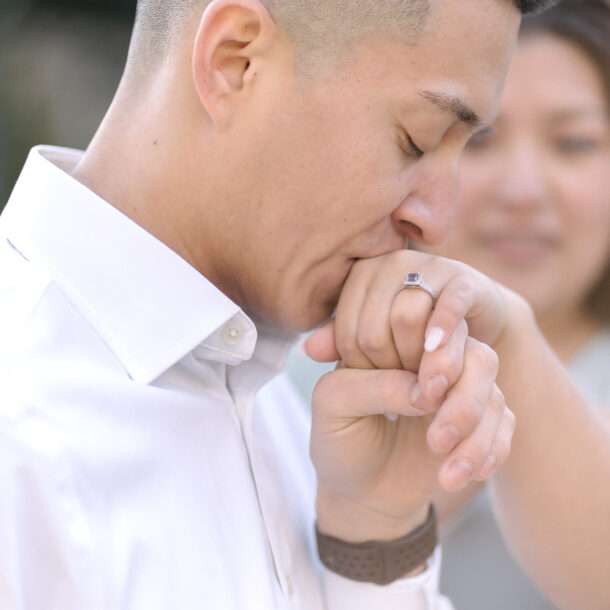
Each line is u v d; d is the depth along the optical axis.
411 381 1.08
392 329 1.08
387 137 1.06
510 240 2.29
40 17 5.23
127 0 5.31
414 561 1.31
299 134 1.05
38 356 0.97
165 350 1.09
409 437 1.24
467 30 1.03
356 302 1.12
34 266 1.09
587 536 1.43
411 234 1.15
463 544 2.22
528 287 2.32
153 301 1.09
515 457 1.42
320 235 1.10
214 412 1.16
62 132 5.05
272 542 1.16
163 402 1.07
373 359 1.12
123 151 1.14
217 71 1.06
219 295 1.10
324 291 1.16
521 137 2.25
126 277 1.09
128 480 0.99
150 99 1.12
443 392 1.01
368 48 1.03
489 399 1.04
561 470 1.42
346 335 1.12
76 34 5.24
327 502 1.31
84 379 1.00
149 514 0.99
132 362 1.07
